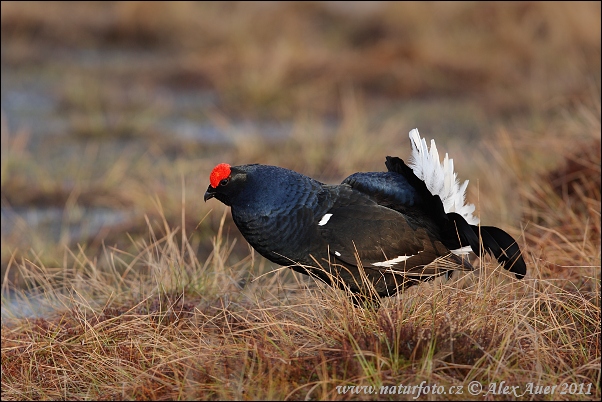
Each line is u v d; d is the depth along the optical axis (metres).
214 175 7.86
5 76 23.72
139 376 7.15
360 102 21.50
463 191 7.74
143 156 17.05
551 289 8.40
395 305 7.67
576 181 11.48
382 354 6.96
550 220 10.95
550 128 15.66
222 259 10.18
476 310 7.51
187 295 8.95
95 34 28.48
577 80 20.80
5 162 15.61
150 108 20.91
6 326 8.95
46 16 28.38
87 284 9.70
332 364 6.83
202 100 22.09
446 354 6.81
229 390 6.71
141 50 27.83
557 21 24.64
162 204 13.20
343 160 15.66
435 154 7.76
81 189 14.83
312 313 7.83
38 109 20.81
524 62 23.67
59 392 7.34
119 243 12.40
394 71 22.88
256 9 30.05
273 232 7.90
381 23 27.75
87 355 7.77
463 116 20.52
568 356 7.29
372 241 7.83
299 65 23.12
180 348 7.51
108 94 22.00
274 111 21.06
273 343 7.23
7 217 13.79
